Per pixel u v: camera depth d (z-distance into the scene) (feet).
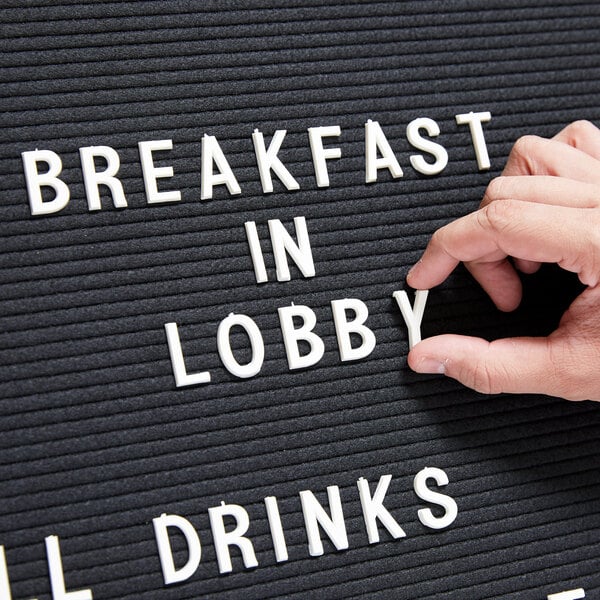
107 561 1.32
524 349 1.38
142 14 1.41
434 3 1.51
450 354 1.39
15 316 1.33
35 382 1.32
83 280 1.35
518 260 1.45
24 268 1.34
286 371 1.40
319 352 1.40
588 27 1.57
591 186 1.36
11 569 1.29
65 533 1.31
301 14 1.46
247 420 1.38
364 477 1.40
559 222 1.33
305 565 1.37
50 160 1.36
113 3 1.40
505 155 1.51
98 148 1.37
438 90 1.50
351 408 1.41
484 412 1.44
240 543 1.35
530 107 1.53
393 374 1.42
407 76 1.49
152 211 1.38
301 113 1.45
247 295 1.40
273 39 1.45
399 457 1.41
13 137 1.36
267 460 1.37
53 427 1.32
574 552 1.44
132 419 1.34
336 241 1.43
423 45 1.50
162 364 1.36
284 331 1.40
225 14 1.44
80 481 1.32
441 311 1.45
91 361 1.34
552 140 1.44
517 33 1.54
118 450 1.34
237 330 1.39
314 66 1.46
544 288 1.49
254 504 1.36
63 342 1.34
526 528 1.43
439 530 1.41
